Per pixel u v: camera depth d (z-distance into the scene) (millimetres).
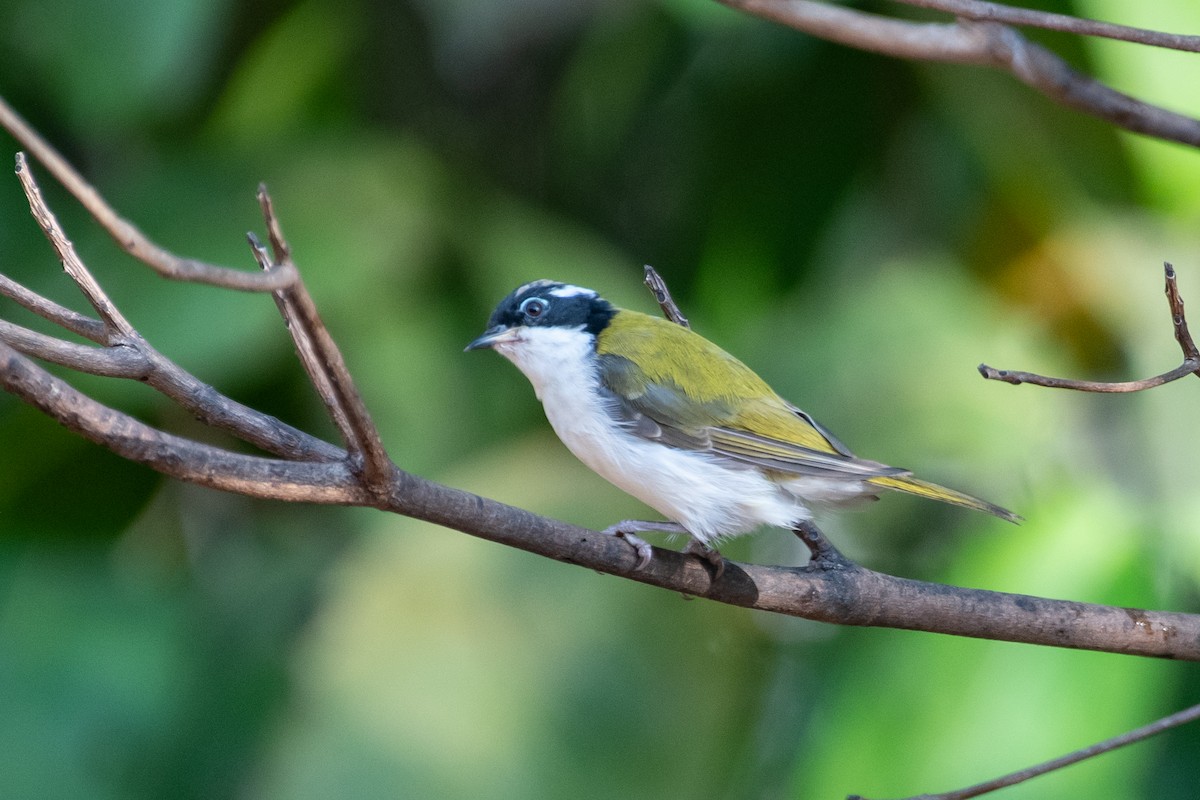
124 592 11133
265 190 4355
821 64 12172
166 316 10609
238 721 10922
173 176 11453
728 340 12469
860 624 6457
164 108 11578
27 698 10352
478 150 12734
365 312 11344
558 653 10719
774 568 6434
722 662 11039
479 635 10789
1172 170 11141
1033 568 10219
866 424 12234
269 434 6023
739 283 12617
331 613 11188
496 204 12180
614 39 12172
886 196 12859
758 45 12234
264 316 10703
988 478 12297
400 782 10305
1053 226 11969
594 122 12578
